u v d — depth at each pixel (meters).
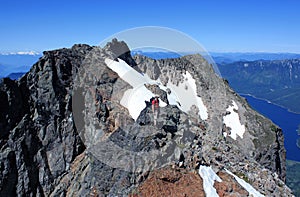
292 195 46.72
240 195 39.59
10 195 40.59
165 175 37.75
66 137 45.91
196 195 36.84
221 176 42.19
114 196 36.94
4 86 43.34
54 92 47.06
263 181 46.00
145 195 36.09
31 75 47.12
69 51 52.81
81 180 41.31
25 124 43.91
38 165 43.47
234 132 80.19
